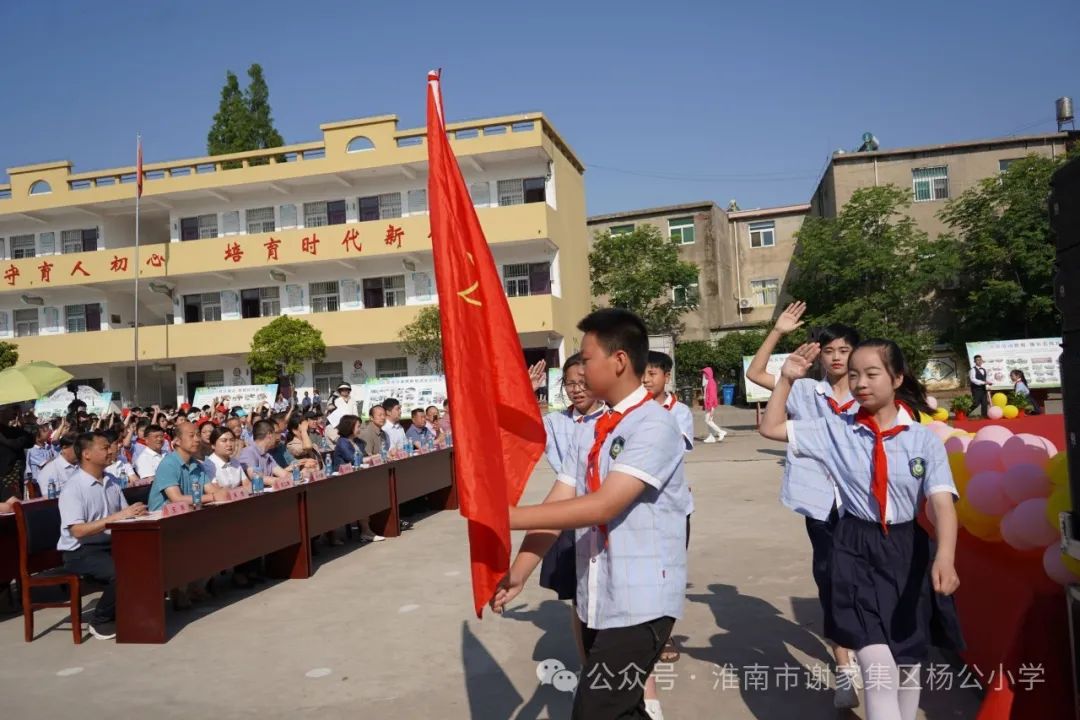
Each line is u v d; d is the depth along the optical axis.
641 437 2.33
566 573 3.74
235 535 6.18
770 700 3.90
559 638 5.00
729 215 32.25
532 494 11.41
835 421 3.10
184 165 26.25
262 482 6.60
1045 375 16.75
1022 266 22.03
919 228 25.45
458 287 2.26
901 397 3.37
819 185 29.30
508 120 23.92
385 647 5.00
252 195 26.56
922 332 24.44
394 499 8.81
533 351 25.33
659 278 27.94
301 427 9.71
